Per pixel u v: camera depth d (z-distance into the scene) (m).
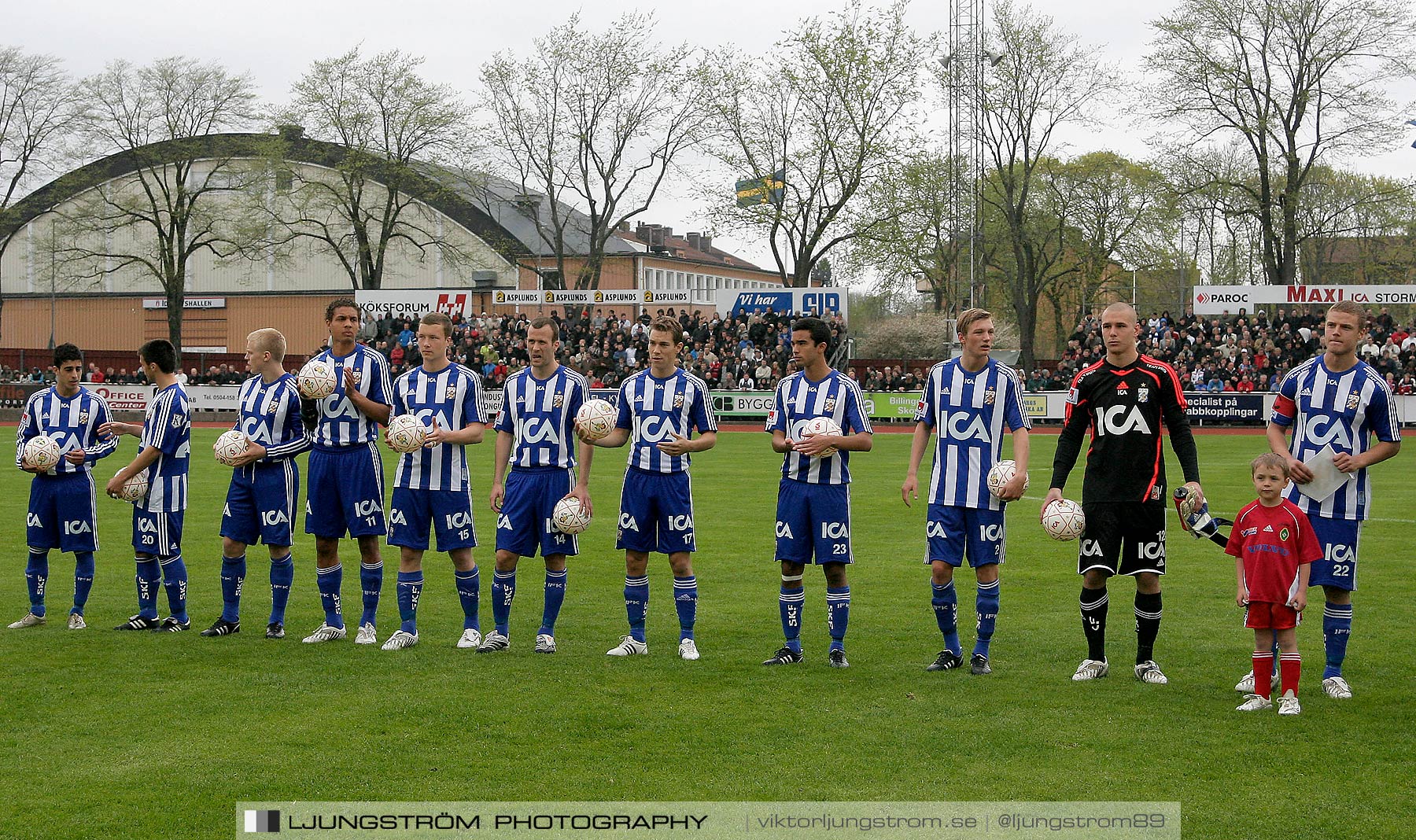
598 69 92.38
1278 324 82.62
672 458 15.76
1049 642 16.55
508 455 16.50
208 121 97.19
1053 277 106.25
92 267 108.56
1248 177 93.81
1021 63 89.50
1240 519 13.36
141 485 17.05
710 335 89.94
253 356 16.77
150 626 17.56
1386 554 24.16
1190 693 13.64
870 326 108.56
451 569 23.34
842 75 88.38
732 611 18.98
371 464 16.61
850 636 17.02
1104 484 14.33
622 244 142.50
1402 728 12.09
